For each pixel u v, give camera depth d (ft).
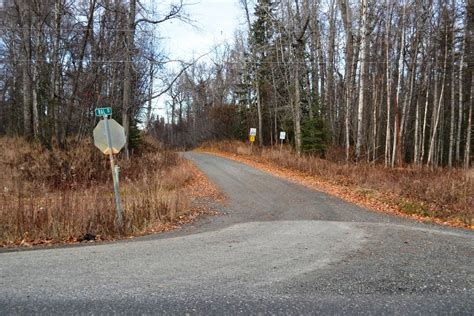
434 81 99.09
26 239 25.21
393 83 107.34
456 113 123.54
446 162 114.52
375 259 18.52
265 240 23.13
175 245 22.15
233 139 140.36
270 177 60.08
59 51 70.90
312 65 92.32
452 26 89.71
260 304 12.99
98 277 15.96
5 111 123.13
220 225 29.19
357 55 74.69
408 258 18.67
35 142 66.90
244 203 39.81
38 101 78.23
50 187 45.39
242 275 16.14
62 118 65.00
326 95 98.27
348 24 70.49
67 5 63.05
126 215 29.22
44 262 18.54
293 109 87.10
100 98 70.28
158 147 105.29
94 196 33.27
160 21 63.98
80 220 27.20
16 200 34.78
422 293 13.97
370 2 76.54
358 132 65.72
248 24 109.81
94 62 67.51
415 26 82.58
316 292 14.07
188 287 14.65
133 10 62.13
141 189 42.96
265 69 109.60
